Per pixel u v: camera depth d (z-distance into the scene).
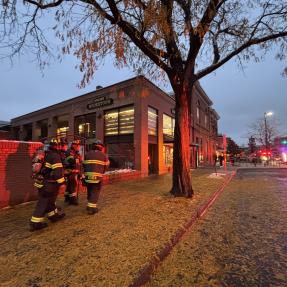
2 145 7.40
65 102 24.14
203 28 7.72
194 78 9.21
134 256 3.95
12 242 4.55
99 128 20.27
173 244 4.79
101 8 6.75
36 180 5.30
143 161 17.20
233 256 4.42
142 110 17.36
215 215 7.23
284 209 7.84
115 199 8.46
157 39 7.51
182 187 8.84
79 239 4.66
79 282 3.21
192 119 29.88
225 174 19.38
